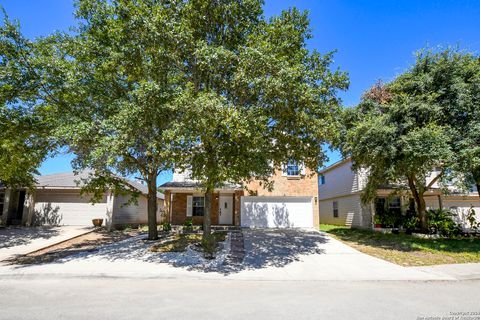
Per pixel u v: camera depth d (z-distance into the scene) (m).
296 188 20.02
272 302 5.65
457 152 12.21
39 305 5.37
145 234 16.62
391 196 18.62
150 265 9.18
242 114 8.44
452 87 13.16
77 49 11.08
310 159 11.63
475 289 6.90
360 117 15.02
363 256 11.16
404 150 11.96
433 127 12.08
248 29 10.86
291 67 9.00
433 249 12.55
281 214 19.72
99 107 11.42
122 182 14.59
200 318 4.67
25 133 11.13
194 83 10.51
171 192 20.17
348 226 22.56
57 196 19.86
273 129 10.41
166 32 8.77
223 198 21.19
